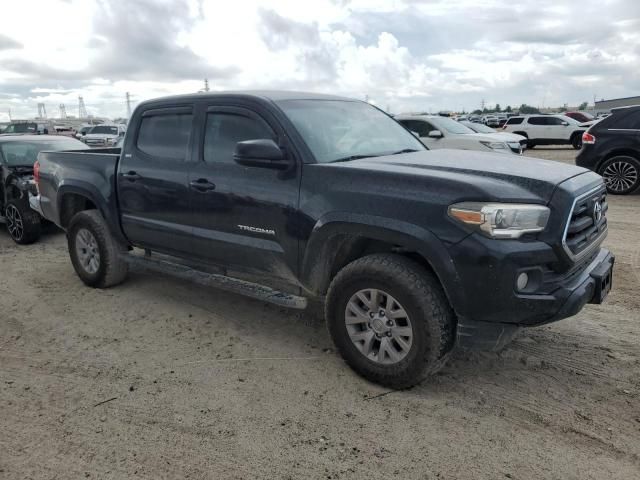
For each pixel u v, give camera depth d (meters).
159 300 5.30
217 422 3.21
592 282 3.35
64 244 7.96
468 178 3.23
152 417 3.27
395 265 3.35
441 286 3.32
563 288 3.12
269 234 3.93
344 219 3.45
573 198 3.15
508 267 3.00
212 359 4.03
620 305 4.89
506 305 3.04
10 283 6.00
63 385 3.69
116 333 4.55
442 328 3.26
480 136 12.38
